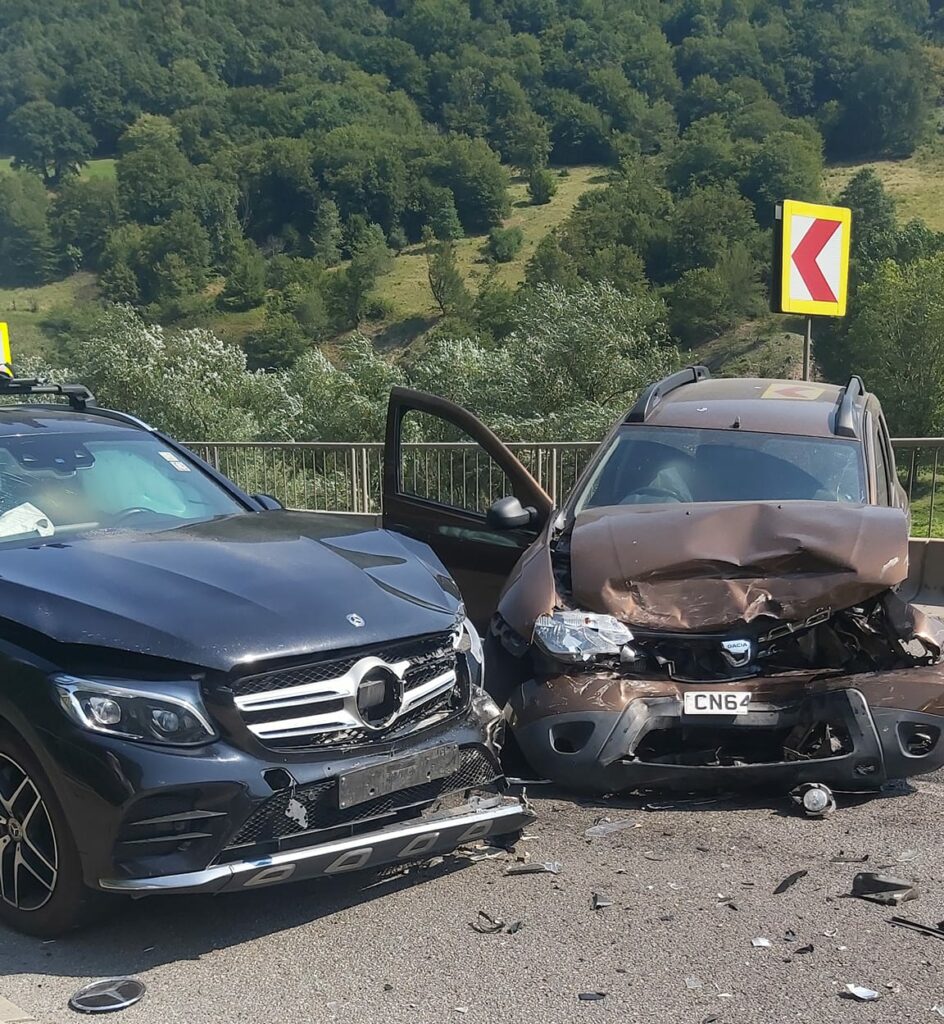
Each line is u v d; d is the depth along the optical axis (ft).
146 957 12.41
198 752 12.01
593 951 12.33
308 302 466.29
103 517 16.21
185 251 530.27
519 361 84.43
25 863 12.69
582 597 17.31
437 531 23.12
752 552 17.33
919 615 17.02
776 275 31.83
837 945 12.35
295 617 12.94
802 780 16.16
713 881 14.03
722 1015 11.02
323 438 82.07
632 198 512.22
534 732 16.61
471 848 15.15
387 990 11.61
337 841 12.65
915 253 358.64
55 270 553.64
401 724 13.39
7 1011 11.27
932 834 15.38
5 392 19.93
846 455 20.33
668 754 16.87
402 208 605.73
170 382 87.10
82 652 12.30
